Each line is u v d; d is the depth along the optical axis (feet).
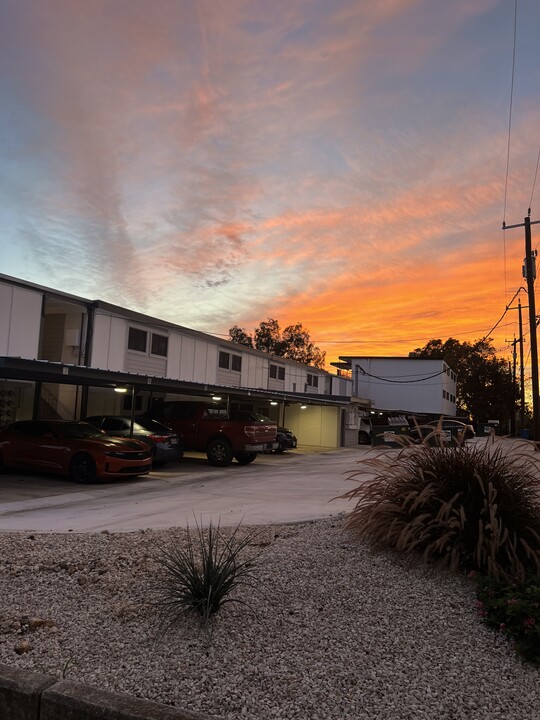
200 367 80.23
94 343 60.44
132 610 12.46
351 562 15.21
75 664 10.35
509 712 8.93
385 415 142.20
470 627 11.66
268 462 61.82
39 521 25.93
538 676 9.96
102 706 8.75
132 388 52.65
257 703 9.12
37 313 53.57
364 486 17.67
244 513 26.94
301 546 16.89
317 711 8.91
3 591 13.88
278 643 11.02
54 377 44.50
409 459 17.02
